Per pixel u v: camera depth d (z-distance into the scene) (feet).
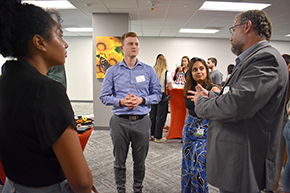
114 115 5.56
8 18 1.64
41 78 1.73
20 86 1.71
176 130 11.96
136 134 5.43
